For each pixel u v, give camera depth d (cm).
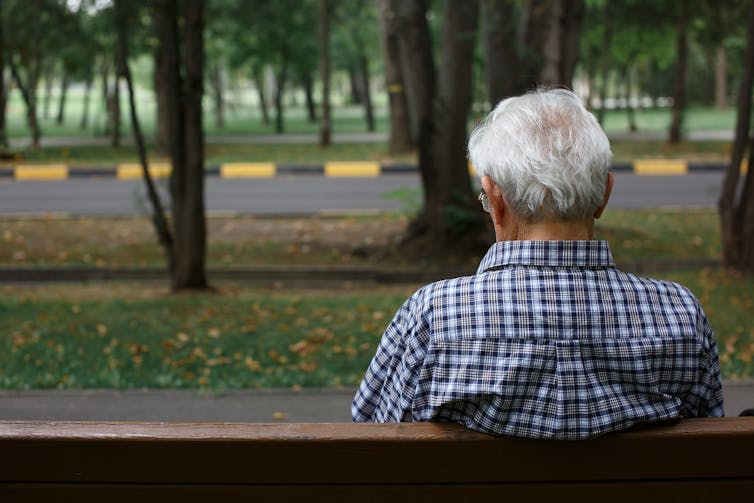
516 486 171
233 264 1101
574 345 167
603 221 1344
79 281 1020
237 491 170
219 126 4278
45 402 504
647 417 168
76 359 593
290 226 1344
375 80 7875
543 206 171
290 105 7906
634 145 2661
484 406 167
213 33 3262
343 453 168
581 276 171
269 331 683
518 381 165
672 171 2009
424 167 1150
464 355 168
